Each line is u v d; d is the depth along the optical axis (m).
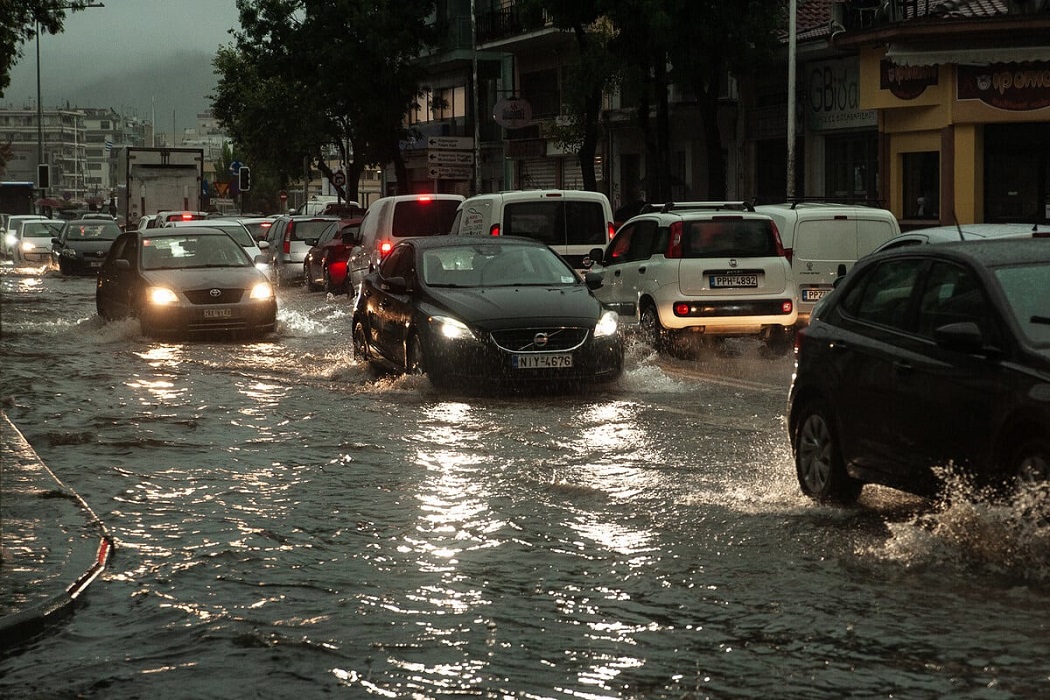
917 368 9.43
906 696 6.28
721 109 51.41
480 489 11.44
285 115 79.69
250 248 43.91
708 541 9.51
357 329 21.08
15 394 18.06
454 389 17.27
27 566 8.70
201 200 59.94
